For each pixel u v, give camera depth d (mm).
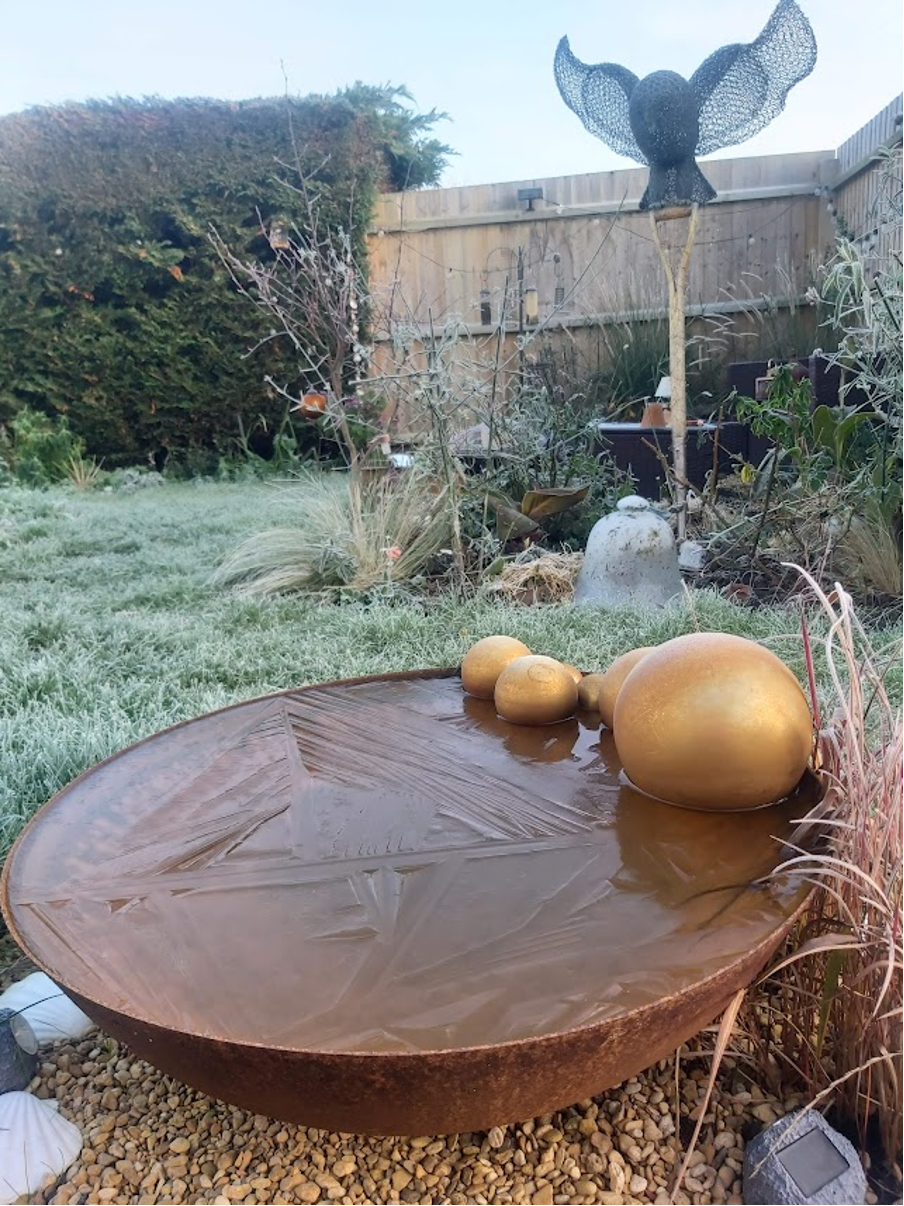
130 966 866
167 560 3873
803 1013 1022
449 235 5875
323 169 6816
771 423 3053
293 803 1194
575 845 1054
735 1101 1024
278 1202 909
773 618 2508
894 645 1347
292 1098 772
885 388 2699
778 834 1054
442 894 966
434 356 3266
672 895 946
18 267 7117
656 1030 791
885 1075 910
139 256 7105
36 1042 1146
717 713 1058
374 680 1678
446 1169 940
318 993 820
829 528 2734
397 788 1229
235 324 7285
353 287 3822
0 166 6945
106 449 7684
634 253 5602
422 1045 749
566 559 3217
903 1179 888
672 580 2857
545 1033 751
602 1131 985
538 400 3945
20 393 7512
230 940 903
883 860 924
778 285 5441
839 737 1096
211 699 2107
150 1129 1018
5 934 1400
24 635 2770
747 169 5355
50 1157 971
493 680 1544
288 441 7141
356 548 3340
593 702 1461
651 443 3742
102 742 1815
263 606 3059
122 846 1102
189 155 7043
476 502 3410
